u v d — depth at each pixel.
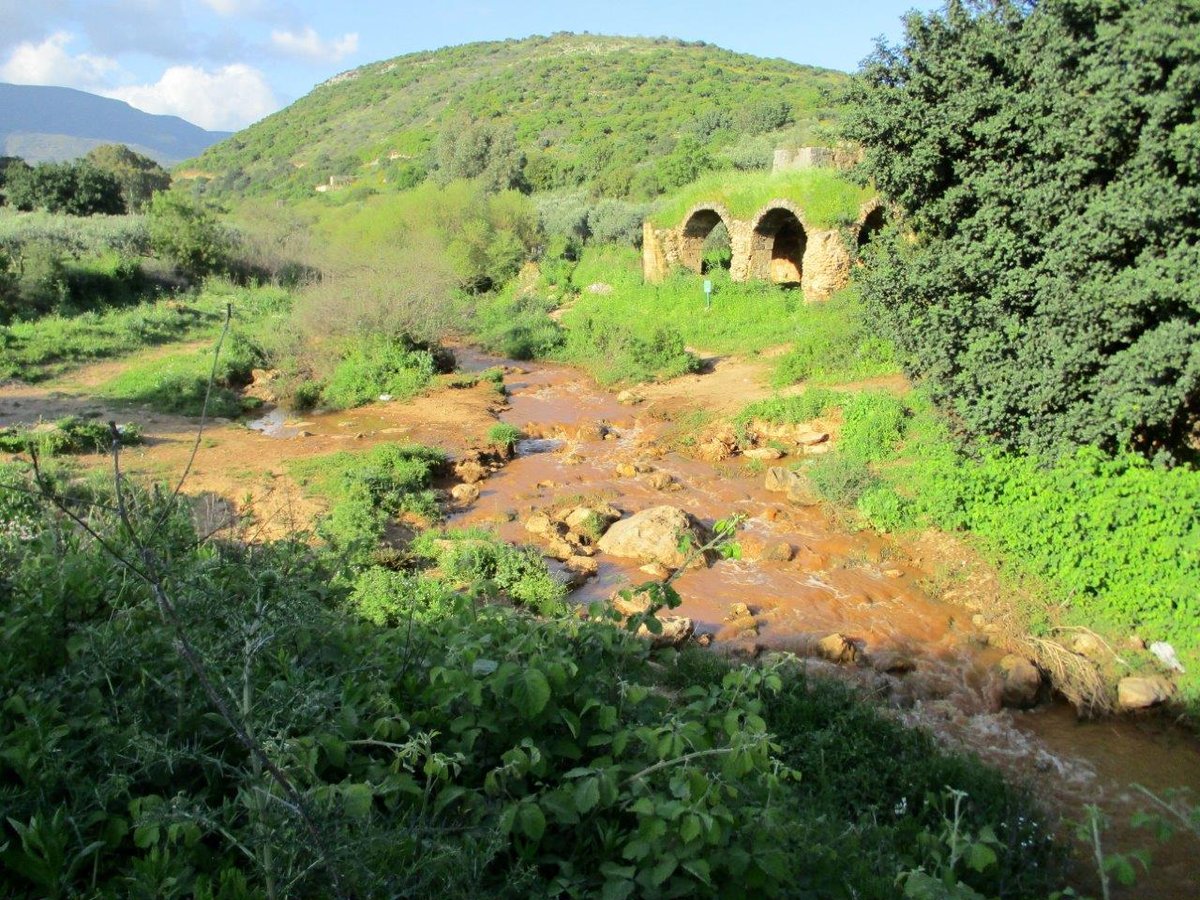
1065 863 5.82
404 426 16.62
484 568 10.12
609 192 45.47
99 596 3.64
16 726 2.83
